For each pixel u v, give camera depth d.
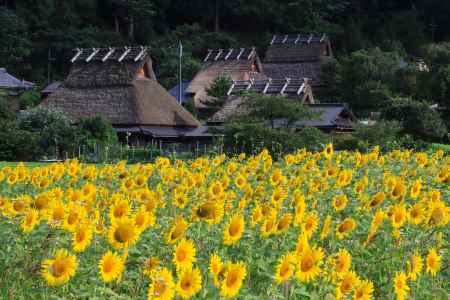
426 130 43.28
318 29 121.69
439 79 60.75
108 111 50.69
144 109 50.50
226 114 50.66
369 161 15.25
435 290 7.11
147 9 117.81
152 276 5.57
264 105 38.69
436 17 131.50
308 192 10.62
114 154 36.91
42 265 6.07
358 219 8.98
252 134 33.09
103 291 5.83
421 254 7.73
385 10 134.12
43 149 38.03
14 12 106.88
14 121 39.62
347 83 75.19
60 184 12.64
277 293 5.96
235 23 126.00
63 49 103.31
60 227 7.02
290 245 7.36
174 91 82.06
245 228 7.70
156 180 12.88
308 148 33.03
